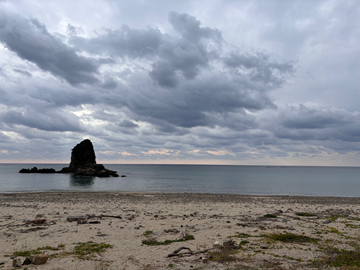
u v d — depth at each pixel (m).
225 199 35.81
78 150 119.75
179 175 126.25
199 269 8.78
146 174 136.00
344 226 16.61
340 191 57.28
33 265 9.10
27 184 64.62
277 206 28.36
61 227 16.08
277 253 10.60
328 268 8.75
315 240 12.93
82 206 25.83
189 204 28.80
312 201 35.50
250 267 8.93
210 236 13.87
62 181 76.19
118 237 13.85
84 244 12.26
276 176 129.50
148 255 10.55
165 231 15.21
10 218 18.81
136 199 33.84
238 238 13.25
